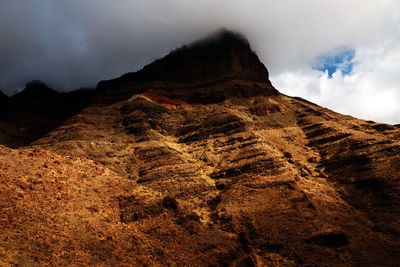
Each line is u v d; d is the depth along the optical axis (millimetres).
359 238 40750
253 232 43375
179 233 36469
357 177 57375
